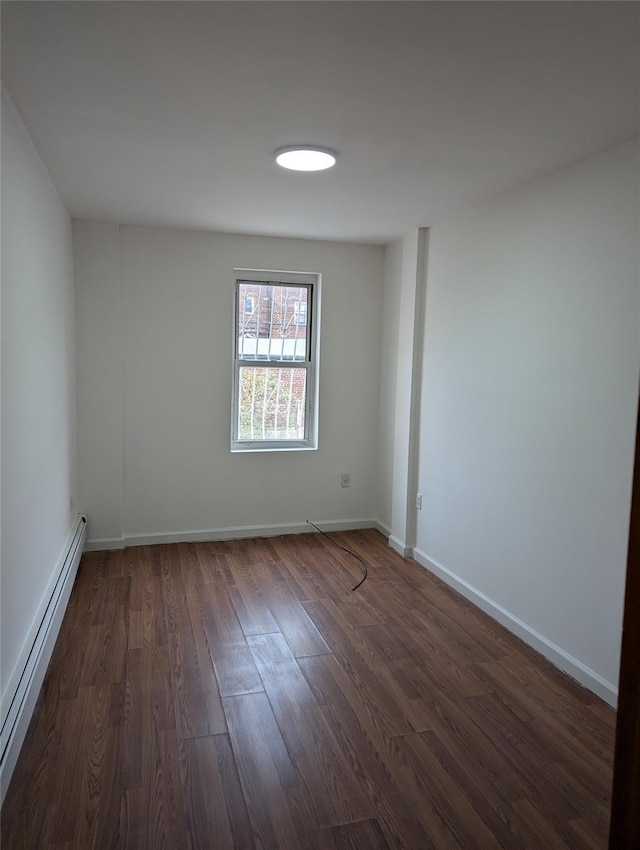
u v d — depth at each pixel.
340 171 2.78
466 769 2.02
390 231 4.06
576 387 2.60
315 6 1.47
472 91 1.94
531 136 2.31
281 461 4.61
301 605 3.36
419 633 3.04
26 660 2.16
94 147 2.52
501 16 1.50
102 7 1.49
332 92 1.97
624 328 2.34
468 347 3.45
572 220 2.61
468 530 3.48
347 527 4.81
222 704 2.37
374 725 2.26
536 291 2.85
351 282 4.58
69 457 3.59
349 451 4.76
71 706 2.32
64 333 3.42
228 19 1.54
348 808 1.83
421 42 1.64
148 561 4.00
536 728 2.27
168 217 3.79
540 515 2.85
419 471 4.10
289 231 4.13
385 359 4.63
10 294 2.02
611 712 2.38
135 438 4.23
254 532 4.59
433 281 3.86
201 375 4.32
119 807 1.81
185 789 1.89
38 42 1.67
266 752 2.08
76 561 3.60
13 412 2.04
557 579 2.74
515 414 3.03
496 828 1.77
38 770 1.96
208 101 2.06
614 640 2.42
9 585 1.98
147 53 1.73
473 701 2.44
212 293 4.27
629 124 2.17
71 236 3.81
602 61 1.73
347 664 2.71
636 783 1.10
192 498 4.42
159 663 2.68
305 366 4.67
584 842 1.72
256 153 2.57
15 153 2.13
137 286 4.11
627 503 2.34
